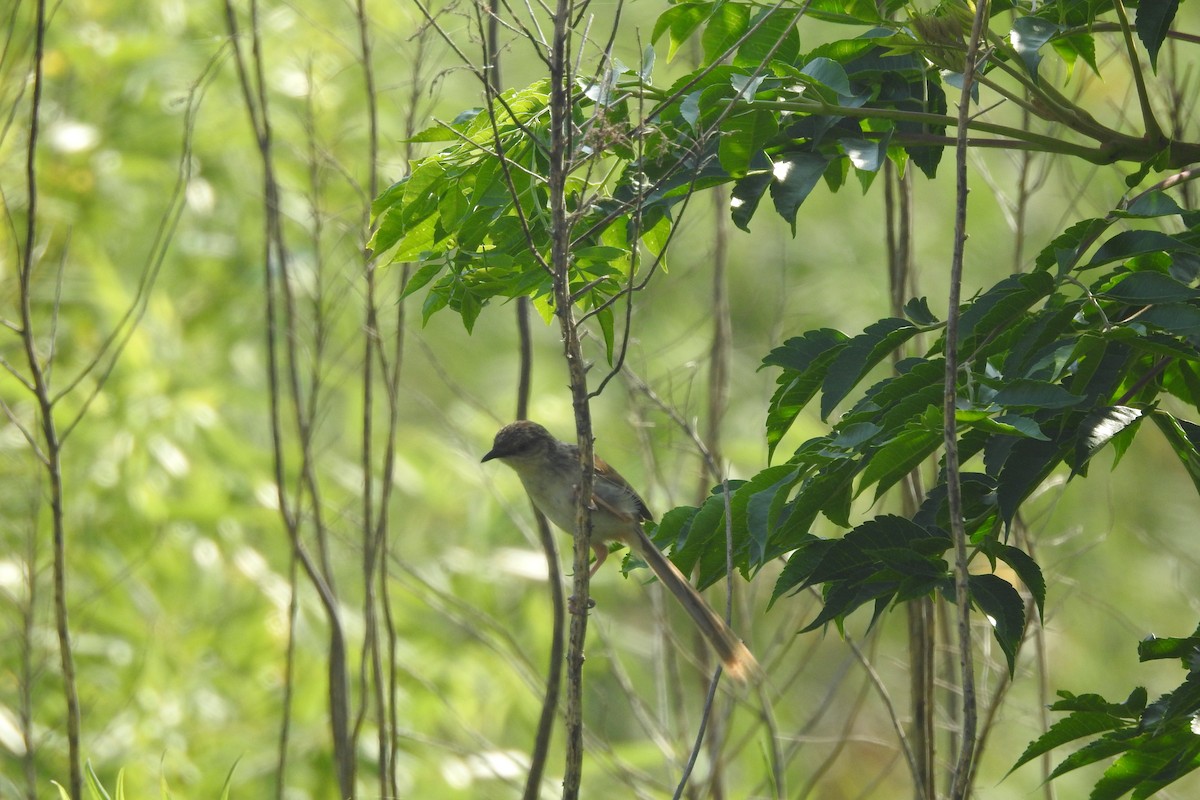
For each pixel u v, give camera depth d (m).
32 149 8.17
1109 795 6.73
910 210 8.56
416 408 18.39
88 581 13.59
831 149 7.65
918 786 8.19
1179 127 8.41
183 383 15.65
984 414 5.87
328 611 9.29
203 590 14.35
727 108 6.80
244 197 16.25
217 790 13.21
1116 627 17.08
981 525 7.14
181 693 13.85
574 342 6.32
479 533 15.70
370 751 13.63
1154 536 16.81
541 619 15.48
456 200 7.64
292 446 15.34
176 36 15.93
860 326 18.86
